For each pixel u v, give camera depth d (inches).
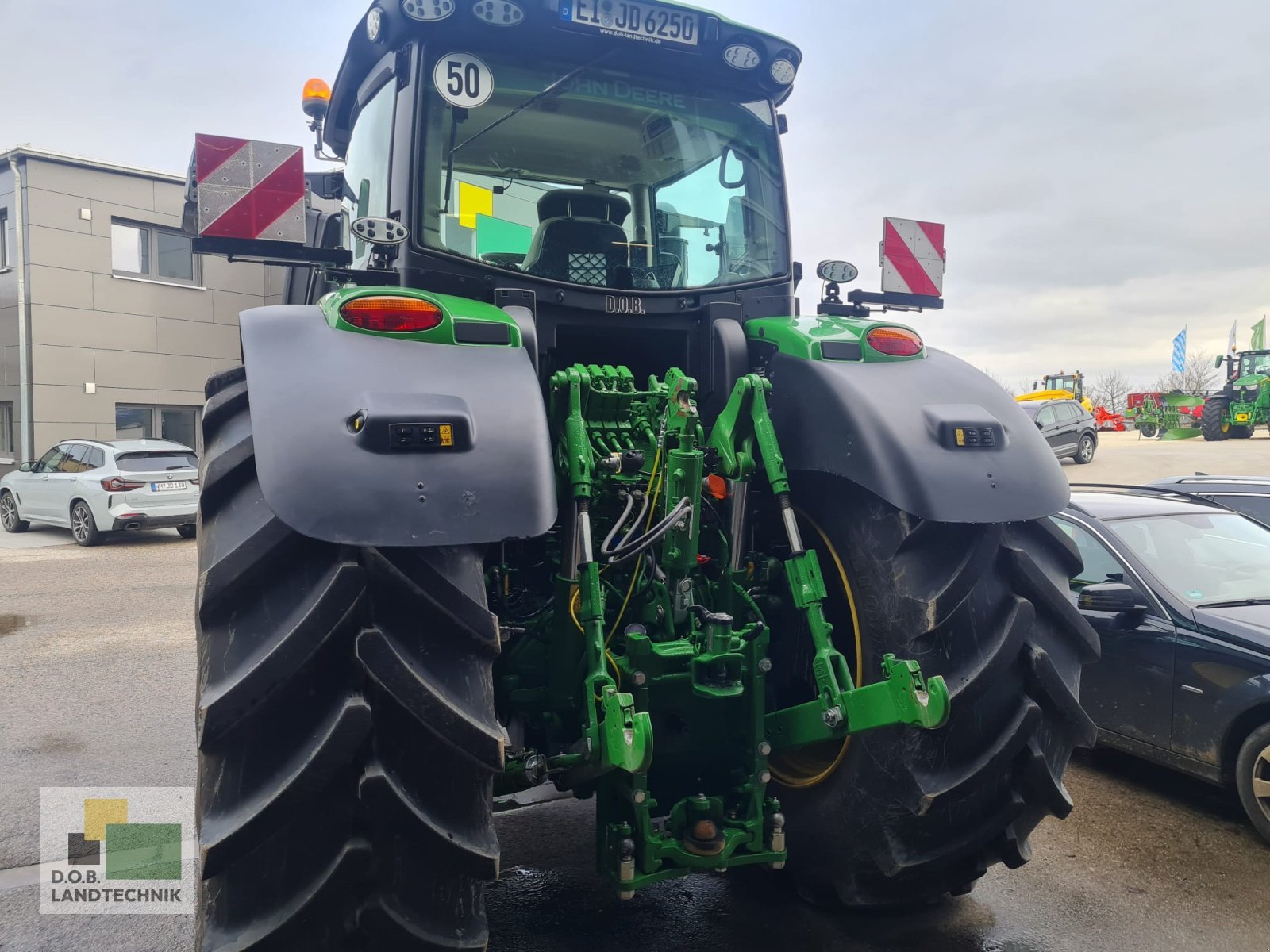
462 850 76.1
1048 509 97.0
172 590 378.9
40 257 713.0
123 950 117.4
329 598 73.4
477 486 78.3
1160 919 128.0
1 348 735.7
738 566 109.4
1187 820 165.0
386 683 73.5
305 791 71.9
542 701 110.1
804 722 100.2
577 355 123.0
